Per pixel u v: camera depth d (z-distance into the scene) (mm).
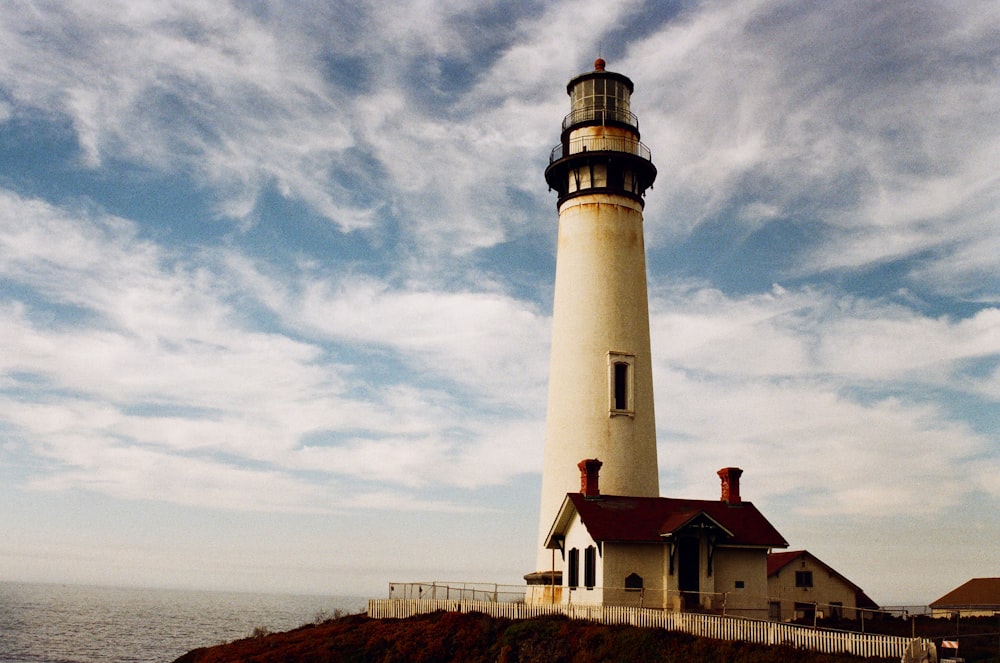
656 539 34812
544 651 31125
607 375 42500
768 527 36688
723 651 27250
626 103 46781
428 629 36594
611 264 43906
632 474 41719
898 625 38344
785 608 41438
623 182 45188
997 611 45125
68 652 86062
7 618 132750
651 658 28484
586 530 35500
